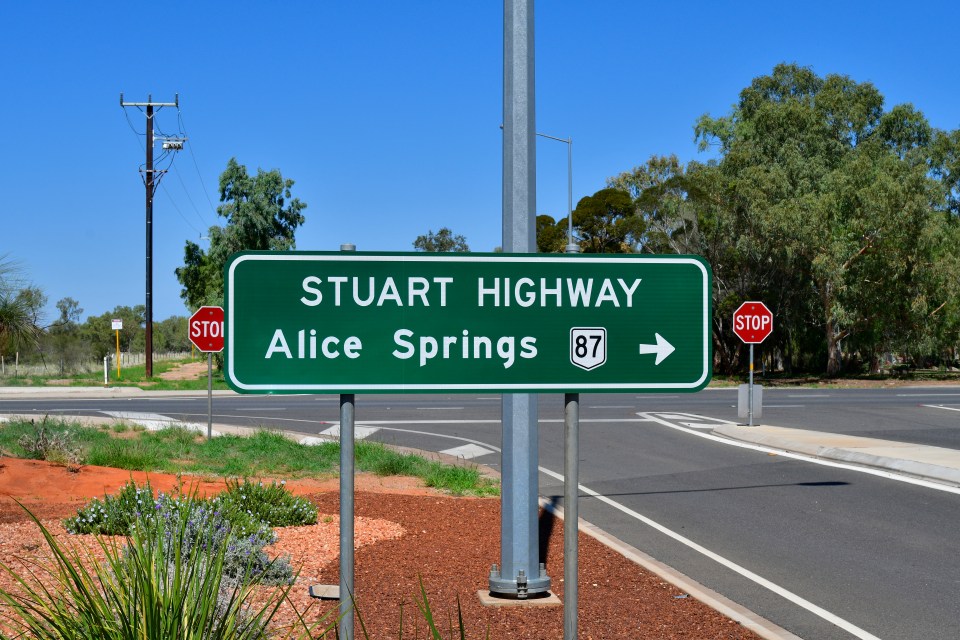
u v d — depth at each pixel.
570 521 3.26
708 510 11.52
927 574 8.20
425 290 3.23
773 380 47.12
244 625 4.18
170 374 55.75
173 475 13.12
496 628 5.88
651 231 53.09
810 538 9.77
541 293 3.29
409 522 9.64
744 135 53.09
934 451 16.23
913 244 45.03
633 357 3.32
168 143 44.28
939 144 56.19
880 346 49.12
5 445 15.38
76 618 3.93
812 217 44.84
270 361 3.16
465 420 23.38
